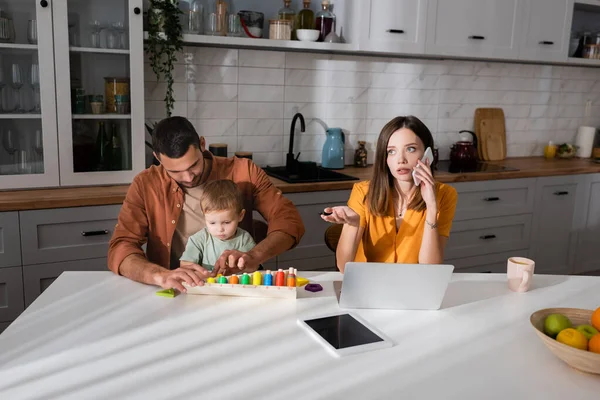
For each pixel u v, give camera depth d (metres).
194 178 1.83
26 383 1.02
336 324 1.29
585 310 1.22
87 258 2.51
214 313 1.36
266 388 1.01
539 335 1.14
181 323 1.30
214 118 3.17
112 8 2.59
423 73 3.69
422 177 1.68
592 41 3.91
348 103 3.51
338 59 3.42
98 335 1.23
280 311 1.38
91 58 2.59
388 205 1.83
